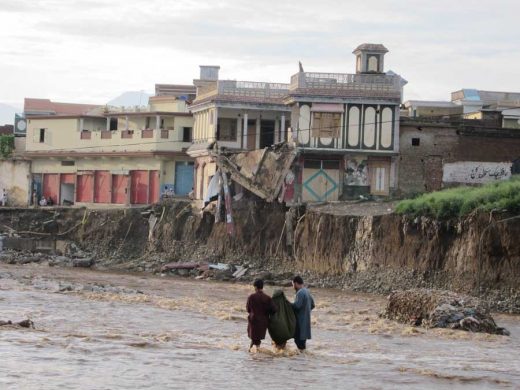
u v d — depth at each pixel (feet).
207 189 260.62
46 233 282.15
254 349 102.37
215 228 246.27
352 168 242.99
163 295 178.60
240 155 246.88
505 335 133.90
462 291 184.03
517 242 179.52
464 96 334.24
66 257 264.72
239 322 135.85
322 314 152.56
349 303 175.32
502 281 179.93
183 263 239.30
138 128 304.30
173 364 93.50
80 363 91.40
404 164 243.19
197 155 277.23
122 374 87.04
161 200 276.00
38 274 217.15
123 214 272.92
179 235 257.55
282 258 229.86
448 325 134.72
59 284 184.03
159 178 294.05
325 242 217.97
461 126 242.58
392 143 241.96
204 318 139.13
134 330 122.83
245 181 241.14
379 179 243.40
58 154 319.68
